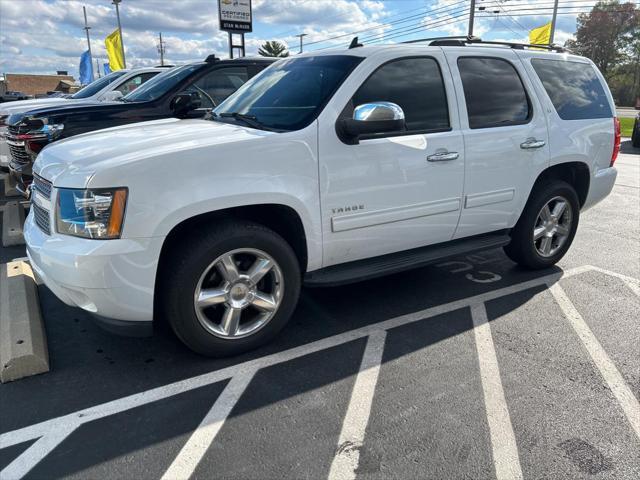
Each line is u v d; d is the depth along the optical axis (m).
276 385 3.00
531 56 4.55
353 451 2.46
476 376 3.11
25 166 5.98
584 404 2.85
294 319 3.88
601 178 5.00
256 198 3.05
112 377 3.07
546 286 4.57
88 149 3.12
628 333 3.69
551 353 3.40
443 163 3.79
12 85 68.12
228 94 6.71
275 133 3.19
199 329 3.09
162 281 3.00
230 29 11.09
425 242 3.96
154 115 6.22
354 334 3.64
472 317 3.93
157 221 2.79
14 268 4.36
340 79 3.49
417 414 2.74
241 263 3.21
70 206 2.81
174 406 2.79
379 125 3.19
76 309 3.97
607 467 2.38
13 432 2.57
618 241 5.99
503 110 4.22
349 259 3.63
